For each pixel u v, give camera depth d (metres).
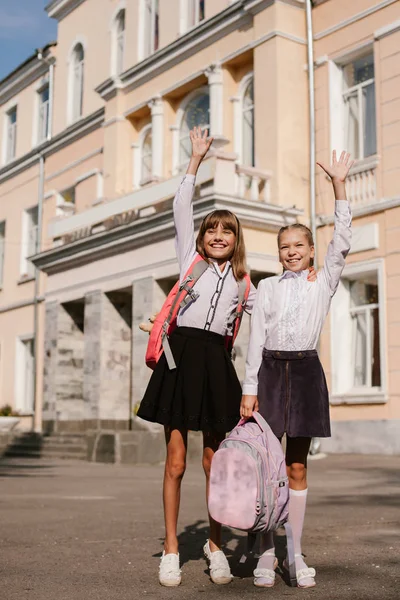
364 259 15.19
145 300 16.86
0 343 27.12
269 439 3.65
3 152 29.39
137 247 17.36
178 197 4.19
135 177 21.25
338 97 16.33
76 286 19.70
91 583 3.75
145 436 14.37
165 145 19.98
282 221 15.71
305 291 3.90
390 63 15.12
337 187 4.03
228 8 17.59
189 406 3.86
